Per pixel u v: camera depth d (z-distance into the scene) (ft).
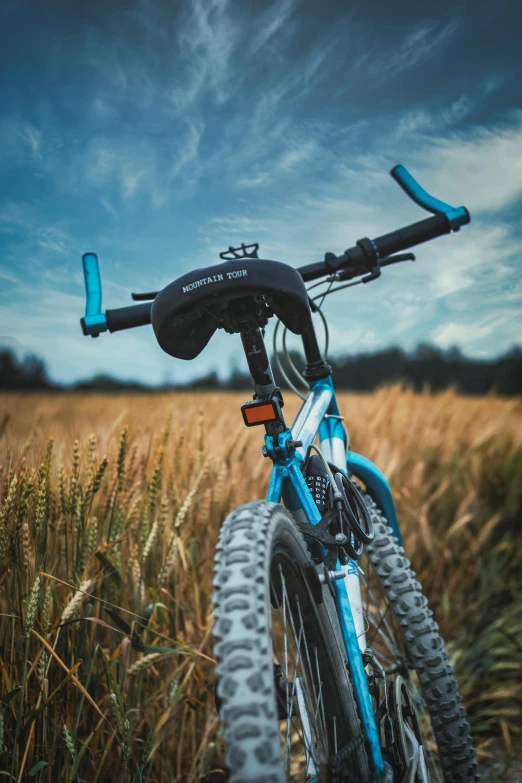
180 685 6.10
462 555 12.05
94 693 5.99
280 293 3.60
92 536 5.79
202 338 4.10
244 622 2.84
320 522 4.11
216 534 7.81
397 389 18.25
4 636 5.57
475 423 17.24
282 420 4.12
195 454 8.00
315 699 3.98
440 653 5.90
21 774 4.80
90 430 7.39
